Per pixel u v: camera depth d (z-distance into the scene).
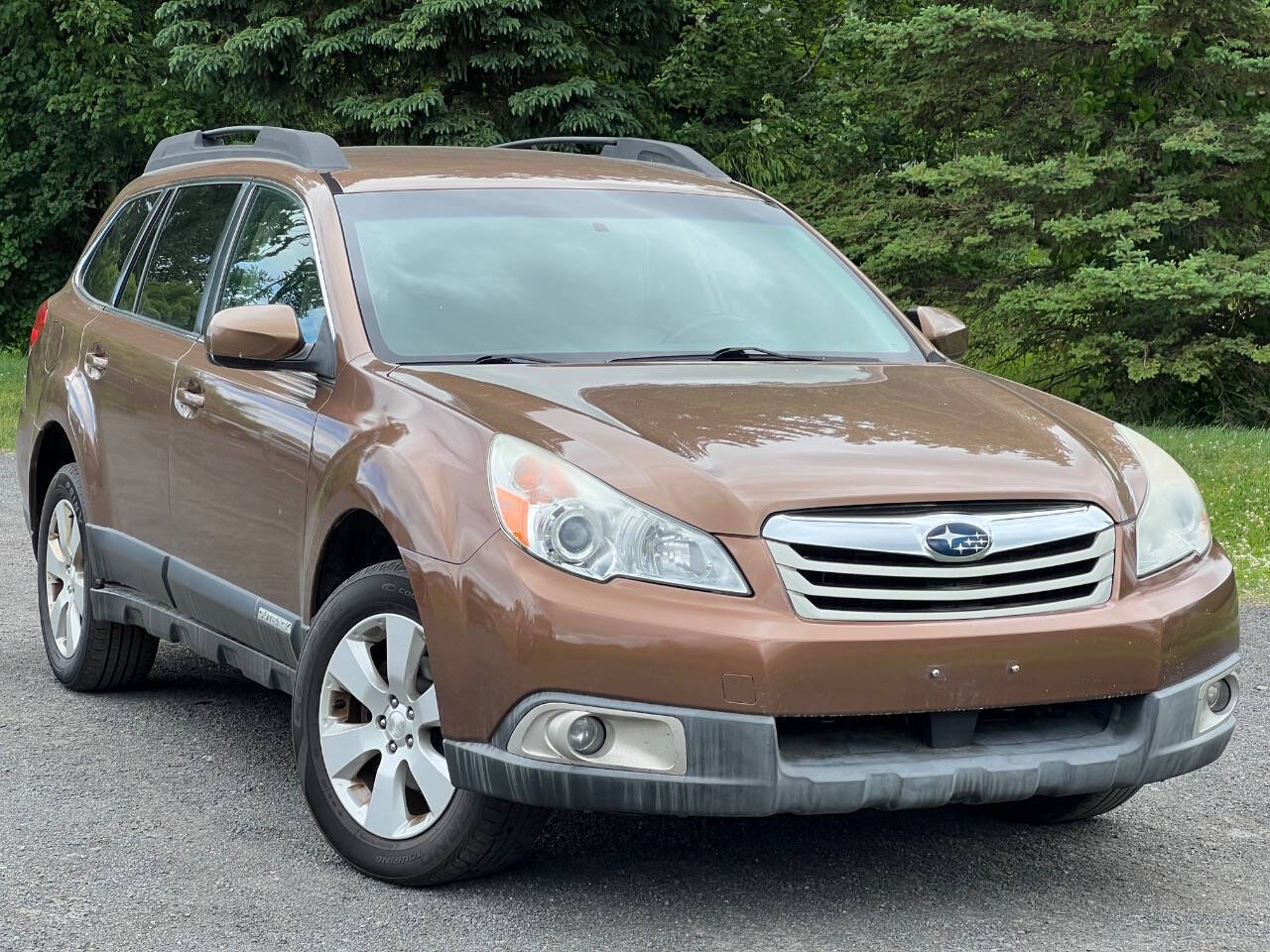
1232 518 9.64
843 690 3.35
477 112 19.31
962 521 3.50
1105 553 3.64
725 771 3.33
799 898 3.81
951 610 3.46
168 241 5.63
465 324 4.38
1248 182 16.19
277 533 4.34
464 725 3.54
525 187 5.02
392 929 3.57
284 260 4.77
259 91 19.67
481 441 3.68
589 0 20.28
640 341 4.48
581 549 3.44
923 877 3.98
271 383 4.51
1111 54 15.70
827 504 3.45
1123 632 3.57
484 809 3.63
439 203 4.83
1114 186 15.92
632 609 3.37
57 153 27.94
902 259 16.98
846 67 20.72
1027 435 3.91
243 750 5.07
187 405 4.87
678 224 5.05
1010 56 16.38
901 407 4.04
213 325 4.25
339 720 4.01
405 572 3.78
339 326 4.32
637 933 3.56
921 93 17.08
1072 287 15.21
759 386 4.12
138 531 5.25
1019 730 3.64
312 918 3.63
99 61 27.41
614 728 3.39
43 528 5.98
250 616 4.48
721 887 3.88
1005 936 3.58
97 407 5.52
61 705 5.61
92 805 4.48
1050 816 4.38
